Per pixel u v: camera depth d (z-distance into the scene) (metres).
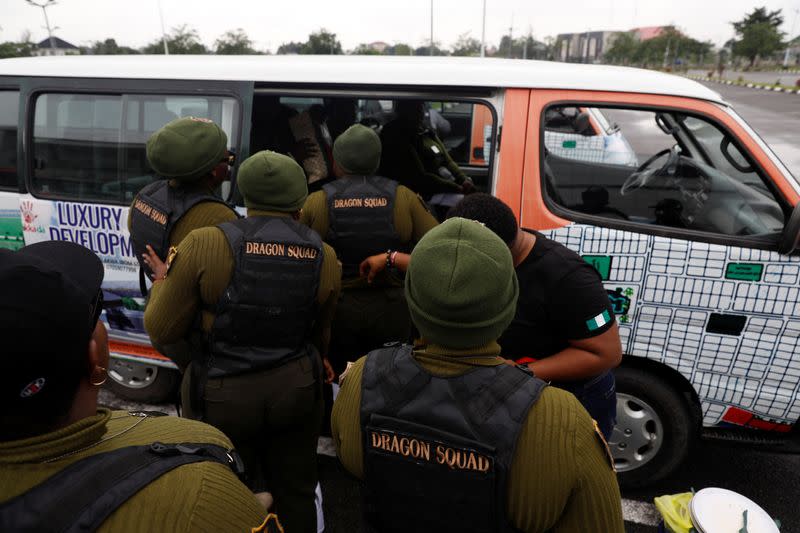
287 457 2.11
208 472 0.91
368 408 1.16
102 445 0.90
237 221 1.91
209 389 1.89
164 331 1.89
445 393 1.10
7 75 3.00
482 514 1.07
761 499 2.71
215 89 2.72
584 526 1.07
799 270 2.26
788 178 2.30
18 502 0.79
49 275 0.82
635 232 2.41
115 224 2.89
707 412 2.50
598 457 1.06
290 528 2.13
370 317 2.54
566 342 1.84
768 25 72.31
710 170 2.49
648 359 2.52
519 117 2.50
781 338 2.34
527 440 1.04
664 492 2.74
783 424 2.44
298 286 1.88
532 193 2.50
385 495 1.18
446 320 1.08
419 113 3.21
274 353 1.91
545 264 1.76
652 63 85.69
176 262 1.84
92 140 2.90
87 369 0.89
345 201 2.45
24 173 3.02
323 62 2.71
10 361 0.76
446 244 1.08
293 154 3.06
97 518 0.79
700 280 2.36
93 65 2.88
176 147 2.08
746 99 25.70
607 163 2.58
